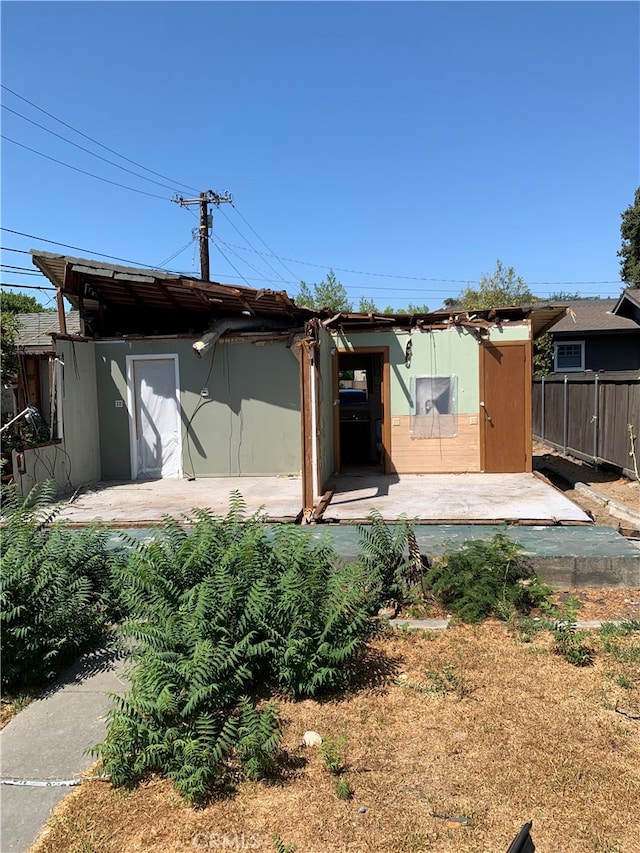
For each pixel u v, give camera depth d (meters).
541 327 11.48
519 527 6.29
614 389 10.08
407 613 4.62
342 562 5.30
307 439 7.14
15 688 3.73
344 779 2.67
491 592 4.51
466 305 23.05
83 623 4.14
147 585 3.71
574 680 3.49
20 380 9.12
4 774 2.84
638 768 2.68
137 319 11.73
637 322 17.38
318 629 3.52
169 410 10.78
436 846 2.27
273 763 2.79
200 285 8.87
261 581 3.52
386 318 9.88
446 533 6.05
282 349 10.45
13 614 3.61
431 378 10.07
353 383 21.23
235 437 10.62
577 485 9.38
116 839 2.38
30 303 29.25
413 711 3.23
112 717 2.91
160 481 10.38
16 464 8.01
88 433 10.32
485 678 3.55
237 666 3.29
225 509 7.64
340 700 3.37
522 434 10.02
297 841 2.32
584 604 4.73
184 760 2.70
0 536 4.31
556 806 2.46
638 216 30.23
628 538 6.16
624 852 2.20
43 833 2.43
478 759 2.79
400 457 10.21
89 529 5.11
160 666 3.01
